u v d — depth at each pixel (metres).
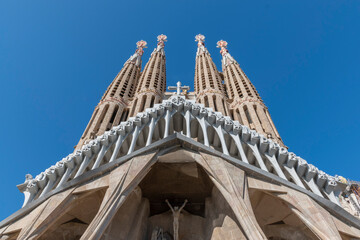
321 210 17.05
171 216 23.16
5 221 17.78
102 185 18.44
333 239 15.08
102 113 42.12
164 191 24.67
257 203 21.44
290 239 21.06
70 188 18.72
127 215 21.34
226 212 21.73
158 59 65.50
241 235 19.94
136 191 23.11
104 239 19.00
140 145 24.66
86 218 21.17
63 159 21.48
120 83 51.44
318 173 19.86
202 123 23.81
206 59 66.75
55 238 20.64
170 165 22.62
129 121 24.08
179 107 25.12
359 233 16.23
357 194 31.95
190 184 24.25
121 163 19.83
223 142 21.89
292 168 20.41
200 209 24.81
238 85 51.97
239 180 18.58
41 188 20.62
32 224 16.44
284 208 20.86
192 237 22.02
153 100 47.06
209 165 19.73
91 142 22.73
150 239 21.91
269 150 21.44
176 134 21.47
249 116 43.31
